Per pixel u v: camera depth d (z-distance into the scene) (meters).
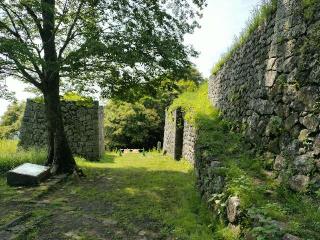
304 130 5.07
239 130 8.56
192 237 5.09
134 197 8.16
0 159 11.23
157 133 31.44
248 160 6.54
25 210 6.90
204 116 12.35
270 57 6.67
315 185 4.45
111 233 5.71
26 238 5.41
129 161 16.12
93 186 9.43
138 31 9.56
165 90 11.77
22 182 8.99
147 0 10.29
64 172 10.68
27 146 15.82
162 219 6.38
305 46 5.27
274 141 6.07
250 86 8.21
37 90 12.79
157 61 10.00
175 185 9.54
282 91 5.98
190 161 13.49
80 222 6.24
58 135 10.80
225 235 4.38
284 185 5.01
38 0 9.52
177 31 10.59
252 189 4.70
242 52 9.48
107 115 31.28
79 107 15.87
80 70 10.23
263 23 7.69
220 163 6.48
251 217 3.88
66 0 10.29
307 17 5.30
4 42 8.12
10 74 10.15
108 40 9.30
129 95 11.67
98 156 15.95
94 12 10.13
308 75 5.12
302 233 3.37
